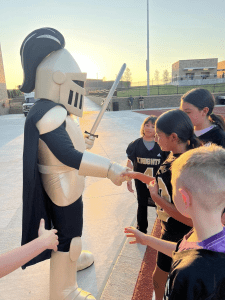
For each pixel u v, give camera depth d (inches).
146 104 939.3
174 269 28.0
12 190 175.3
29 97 800.3
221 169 26.9
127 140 323.0
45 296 80.9
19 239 115.3
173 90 1440.7
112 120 548.1
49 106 59.9
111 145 295.7
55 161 61.9
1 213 141.4
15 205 151.5
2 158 263.4
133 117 603.2
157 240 46.9
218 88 1446.9
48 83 61.7
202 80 2235.5
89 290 81.0
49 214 69.3
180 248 32.6
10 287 85.5
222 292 25.1
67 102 64.1
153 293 78.2
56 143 57.8
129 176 61.7
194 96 80.7
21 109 983.6
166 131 54.2
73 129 65.7
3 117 800.9
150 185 59.4
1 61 939.3
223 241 27.2
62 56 62.9
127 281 83.7
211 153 28.8
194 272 25.4
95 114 702.5
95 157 60.2
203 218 28.2
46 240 41.9
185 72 2501.2
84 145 70.2
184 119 53.6
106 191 164.4
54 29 64.2
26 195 61.5
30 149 58.2
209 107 81.0
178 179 29.9
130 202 147.2
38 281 88.5
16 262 37.2
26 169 59.4
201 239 28.7
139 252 99.4
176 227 58.6
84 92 68.9
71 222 67.1
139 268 90.0
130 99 872.9
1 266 35.7
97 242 107.7
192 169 28.1
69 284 70.7
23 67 64.4
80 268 89.2
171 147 56.5
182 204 30.8
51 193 64.3
